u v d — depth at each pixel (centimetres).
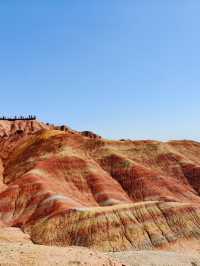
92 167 14288
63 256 3747
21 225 10306
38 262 3450
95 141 16825
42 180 12581
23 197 11731
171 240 8838
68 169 13938
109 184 13300
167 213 9562
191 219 9612
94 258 3888
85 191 12938
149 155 16300
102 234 8719
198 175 15075
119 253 6256
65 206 10250
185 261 6134
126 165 14650
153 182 13725
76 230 8925
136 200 12925
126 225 8969
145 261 5794
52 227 9244
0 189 13550
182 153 17138
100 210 9344
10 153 19175
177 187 13762
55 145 16850
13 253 3575
